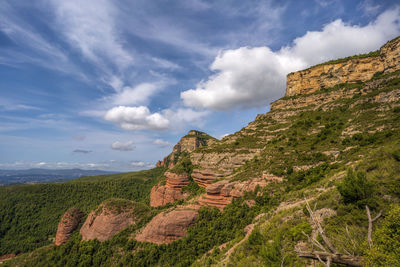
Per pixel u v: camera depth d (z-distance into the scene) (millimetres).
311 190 32719
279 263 14578
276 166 53344
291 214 25875
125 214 61281
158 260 45188
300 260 14766
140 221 59406
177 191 81125
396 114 48312
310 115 81250
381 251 8625
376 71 79938
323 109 80062
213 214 51562
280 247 16719
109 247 52812
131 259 47188
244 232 38062
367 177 19656
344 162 40531
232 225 45438
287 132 75125
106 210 61125
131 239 52531
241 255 24703
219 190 55688
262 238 23578
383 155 22828
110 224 57812
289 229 20672
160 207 72750
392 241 9031
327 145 53844
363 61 83375
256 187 50250
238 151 78000
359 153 39875
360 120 55969
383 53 76375
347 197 17594
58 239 63906
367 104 61125
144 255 47125
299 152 56188
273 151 63375
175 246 46688
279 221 25797
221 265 29094
